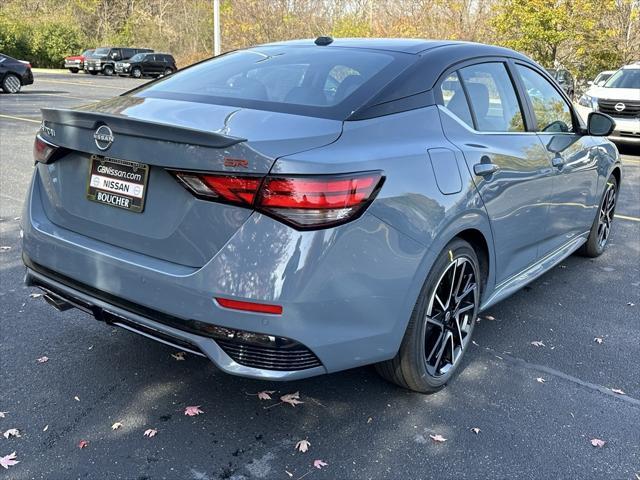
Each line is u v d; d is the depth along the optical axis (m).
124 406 2.82
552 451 2.62
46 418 2.71
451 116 3.00
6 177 7.32
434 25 26.30
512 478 2.45
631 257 5.42
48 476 2.35
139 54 37.47
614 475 2.49
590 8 22.23
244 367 2.31
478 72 3.33
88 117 2.52
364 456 2.54
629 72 11.80
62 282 2.74
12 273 4.34
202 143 2.22
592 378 3.26
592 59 23.69
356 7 32.44
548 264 4.17
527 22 21.89
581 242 4.88
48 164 2.86
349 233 2.28
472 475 2.46
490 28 25.03
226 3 32.62
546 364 3.39
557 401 3.02
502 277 3.49
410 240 2.51
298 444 2.60
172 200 2.37
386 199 2.40
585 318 4.05
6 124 11.71
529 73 3.87
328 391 3.01
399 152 2.55
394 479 2.42
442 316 2.94
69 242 2.65
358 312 2.39
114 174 2.54
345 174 2.25
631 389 3.16
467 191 2.84
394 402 2.94
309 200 2.18
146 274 2.39
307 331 2.28
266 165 2.18
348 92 2.77
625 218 6.75
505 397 3.03
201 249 2.31
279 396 2.95
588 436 2.74
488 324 3.90
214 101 2.82
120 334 3.50
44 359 3.19
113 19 57.91
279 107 2.69
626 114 11.14
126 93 3.25
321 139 2.38
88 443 2.55
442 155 2.75
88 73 38.91
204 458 2.49
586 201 4.57
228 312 2.24
